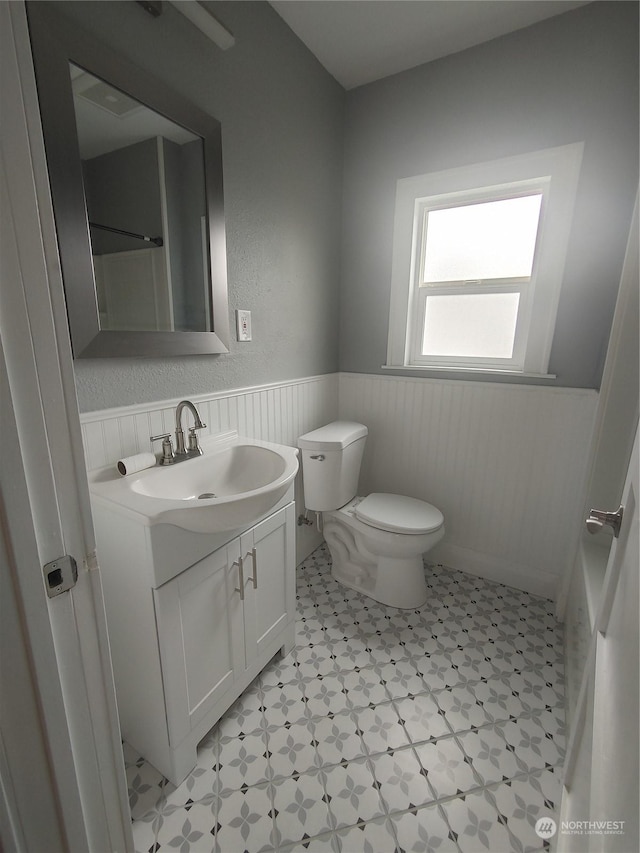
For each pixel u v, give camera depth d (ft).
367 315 6.91
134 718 3.57
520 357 5.90
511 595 6.09
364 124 6.28
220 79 4.20
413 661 4.80
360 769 3.57
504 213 5.69
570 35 4.74
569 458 5.58
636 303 4.29
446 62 5.51
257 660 4.26
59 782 1.79
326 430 6.39
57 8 2.81
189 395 4.42
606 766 1.88
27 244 1.44
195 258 4.15
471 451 6.32
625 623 1.97
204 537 3.30
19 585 1.53
